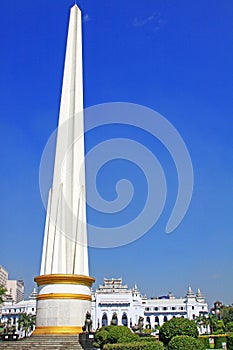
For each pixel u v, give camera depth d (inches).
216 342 2117.4
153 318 6333.7
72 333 1566.2
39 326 1615.4
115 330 1416.1
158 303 6456.7
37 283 1697.8
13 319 6082.7
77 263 1742.1
